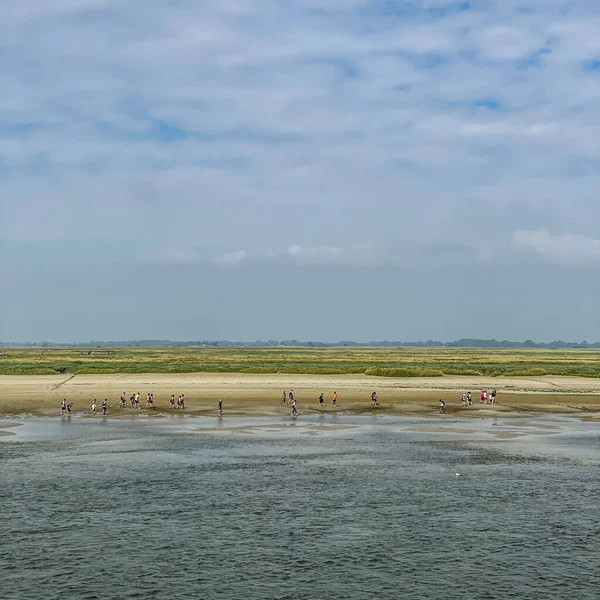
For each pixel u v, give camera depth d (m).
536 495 41.00
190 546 31.69
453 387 105.38
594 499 40.19
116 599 26.02
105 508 37.59
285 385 104.88
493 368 139.88
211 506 38.16
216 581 27.77
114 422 71.50
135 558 30.12
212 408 82.38
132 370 125.31
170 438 60.81
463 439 61.22
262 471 47.06
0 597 25.97
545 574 28.80
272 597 26.34
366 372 125.25
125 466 48.31
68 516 36.03
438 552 31.19
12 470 46.75
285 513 36.97
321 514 36.81
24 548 31.19
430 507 38.31
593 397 96.00
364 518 36.16
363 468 48.25
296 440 60.09
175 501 39.12
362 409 82.50
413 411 81.38
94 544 31.78
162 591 26.78
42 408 81.38
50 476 44.97
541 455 53.53
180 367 130.88
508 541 32.75
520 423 72.50
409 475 46.09
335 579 28.08
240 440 59.91
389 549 31.53
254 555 30.64
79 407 82.44
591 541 32.84
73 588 26.92
